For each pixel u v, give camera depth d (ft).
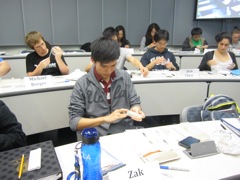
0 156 2.82
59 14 15.51
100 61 4.04
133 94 4.97
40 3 14.93
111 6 16.53
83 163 2.34
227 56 8.94
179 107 7.39
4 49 15.03
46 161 2.71
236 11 16.81
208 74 7.77
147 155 3.08
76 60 11.23
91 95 4.55
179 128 3.95
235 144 3.35
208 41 18.43
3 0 14.08
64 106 6.34
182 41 18.28
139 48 16.93
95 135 2.33
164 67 8.66
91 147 2.30
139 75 7.39
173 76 7.34
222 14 17.08
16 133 3.51
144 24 17.46
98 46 4.00
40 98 5.99
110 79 4.68
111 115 4.10
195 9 17.56
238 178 1.85
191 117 4.72
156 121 8.71
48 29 15.51
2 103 3.54
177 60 11.96
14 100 5.66
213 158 3.06
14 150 2.95
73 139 7.72
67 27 15.92
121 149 3.26
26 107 5.86
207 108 4.79
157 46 8.75
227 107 4.73
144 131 3.82
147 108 7.23
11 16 14.47
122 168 2.80
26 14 14.75
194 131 3.82
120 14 16.85
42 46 7.55
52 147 3.04
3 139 3.26
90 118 4.40
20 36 14.94
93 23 16.46
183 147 3.33
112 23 16.87
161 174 2.67
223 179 1.84
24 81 6.26
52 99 6.15
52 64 7.76
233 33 14.57
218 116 4.46
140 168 2.69
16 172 2.51
